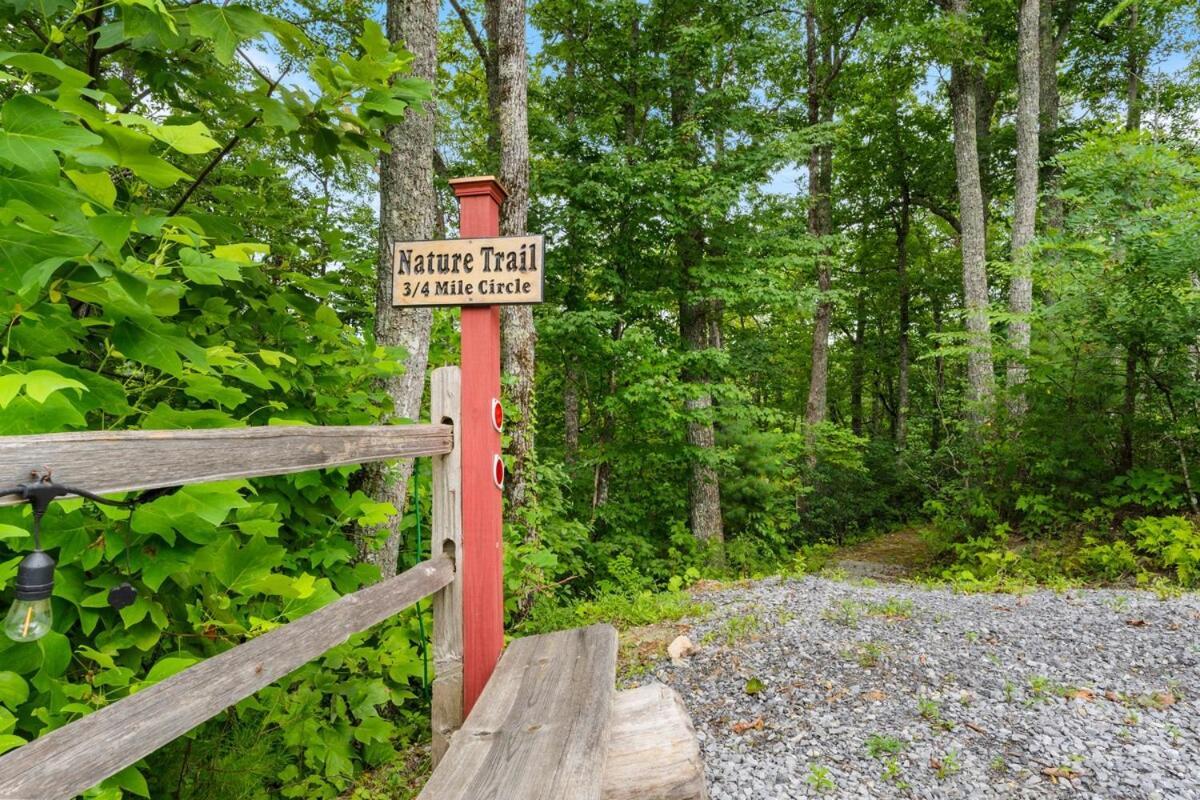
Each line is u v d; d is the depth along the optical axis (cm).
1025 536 874
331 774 268
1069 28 1630
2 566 143
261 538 184
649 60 1086
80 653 165
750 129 1122
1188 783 264
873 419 2606
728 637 465
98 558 155
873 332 2455
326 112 223
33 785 89
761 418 1144
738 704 362
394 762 317
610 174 989
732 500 1244
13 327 142
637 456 1127
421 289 257
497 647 241
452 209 1249
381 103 217
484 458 244
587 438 1284
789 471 1269
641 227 1062
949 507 1014
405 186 390
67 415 126
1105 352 827
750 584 681
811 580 692
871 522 1579
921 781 277
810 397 1673
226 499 150
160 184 150
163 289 153
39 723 156
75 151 126
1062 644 418
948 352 1036
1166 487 760
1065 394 862
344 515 285
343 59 207
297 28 192
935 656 400
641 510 1180
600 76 1175
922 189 1970
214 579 188
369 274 306
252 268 244
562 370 1184
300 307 270
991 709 332
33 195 126
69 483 92
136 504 152
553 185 1009
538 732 172
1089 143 795
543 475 714
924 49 1369
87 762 98
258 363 261
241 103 223
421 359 401
